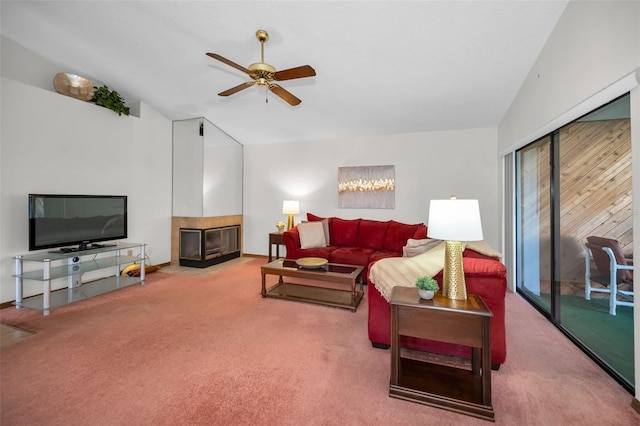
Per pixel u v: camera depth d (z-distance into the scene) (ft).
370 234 14.42
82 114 11.57
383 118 13.74
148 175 14.49
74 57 10.98
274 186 17.95
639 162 4.92
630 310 6.84
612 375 5.75
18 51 10.41
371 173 15.75
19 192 9.80
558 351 6.83
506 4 7.17
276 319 8.70
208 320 8.60
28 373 5.84
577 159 7.76
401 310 5.26
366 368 6.09
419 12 7.59
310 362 6.32
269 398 5.14
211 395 5.21
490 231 13.85
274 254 18.04
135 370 5.98
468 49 8.80
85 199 11.26
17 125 9.71
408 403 5.04
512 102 11.27
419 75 10.32
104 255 12.87
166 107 14.48
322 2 7.48
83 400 5.05
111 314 9.02
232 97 13.15
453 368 5.92
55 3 8.64
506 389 5.40
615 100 6.09
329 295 10.77
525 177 10.90
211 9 8.06
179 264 15.90
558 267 8.20
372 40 8.72
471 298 5.43
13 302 9.65
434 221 5.49
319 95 12.16
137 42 9.91
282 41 8.96
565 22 7.02
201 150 15.42
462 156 14.26
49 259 9.20
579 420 4.64
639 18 4.71
